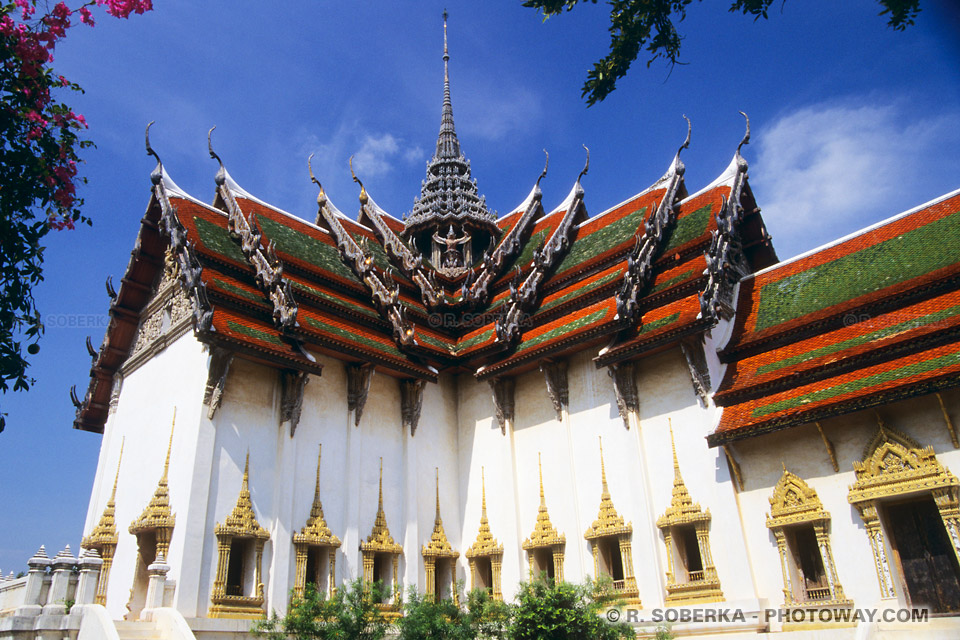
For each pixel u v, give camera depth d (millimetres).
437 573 25156
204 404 21125
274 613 18047
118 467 24609
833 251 24016
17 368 8531
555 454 24531
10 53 8648
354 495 23297
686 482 21219
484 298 30422
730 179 26406
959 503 16672
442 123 40625
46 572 16562
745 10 9438
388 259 32156
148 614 17672
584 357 25016
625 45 9555
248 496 21188
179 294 24438
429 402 26984
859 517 18047
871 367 19062
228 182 28578
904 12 7523
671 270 24922
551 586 16625
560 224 30156
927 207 22953
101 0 9086
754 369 21547
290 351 22516
